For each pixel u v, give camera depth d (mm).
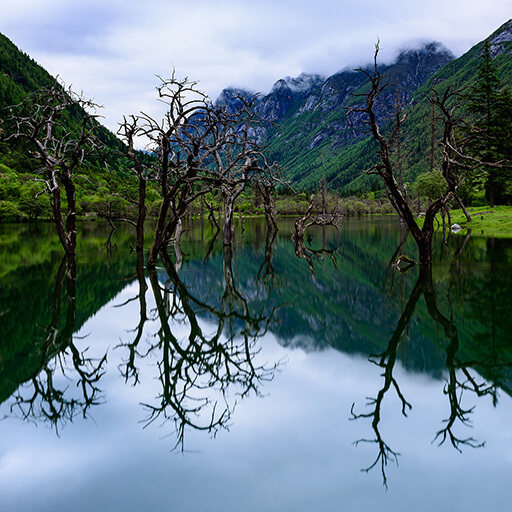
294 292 18578
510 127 47406
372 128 20531
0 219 70125
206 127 25266
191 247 36781
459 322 12750
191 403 8156
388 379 9102
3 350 11305
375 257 29078
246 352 11289
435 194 48156
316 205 103875
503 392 8281
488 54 50062
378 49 18891
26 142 127812
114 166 151250
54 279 20484
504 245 29297
